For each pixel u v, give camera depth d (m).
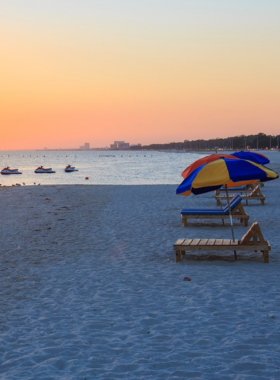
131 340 5.66
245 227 14.64
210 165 9.00
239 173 8.79
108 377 4.63
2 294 7.93
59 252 11.53
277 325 5.97
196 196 24.72
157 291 7.80
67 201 23.77
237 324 6.07
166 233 13.84
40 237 13.67
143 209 19.86
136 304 7.13
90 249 11.83
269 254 10.52
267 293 7.44
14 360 5.14
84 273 9.27
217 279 8.43
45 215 18.47
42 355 5.27
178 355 5.12
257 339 5.51
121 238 13.24
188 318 6.38
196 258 10.38
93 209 20.27
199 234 13.53
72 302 7.36
